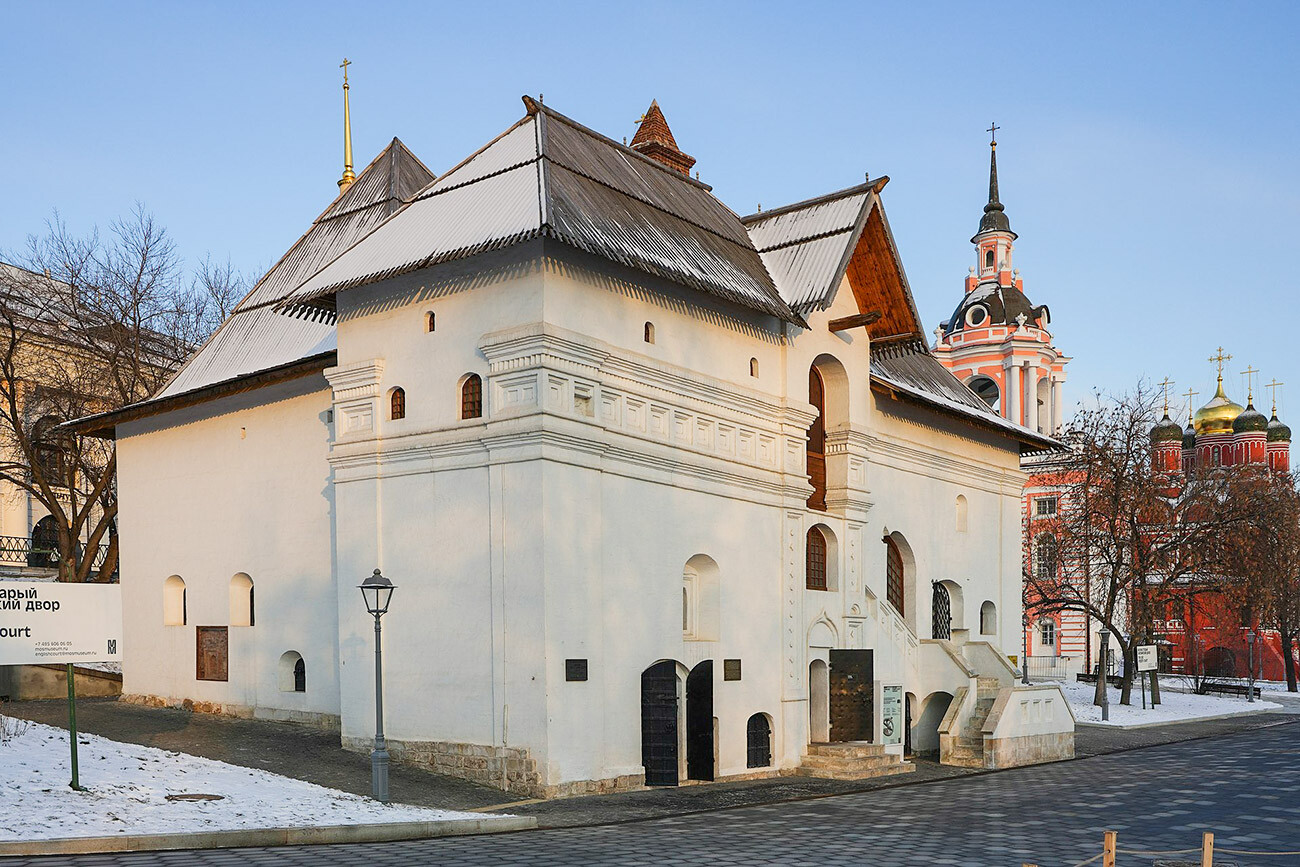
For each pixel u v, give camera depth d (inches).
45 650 687.1
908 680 1300.4
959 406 1462.8
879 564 1289.4
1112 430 1982.0
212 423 1228.5
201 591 1214.3
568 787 861.8
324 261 1331.2
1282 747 1416.1
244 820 657.6
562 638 869.8
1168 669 3174.2
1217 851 687.1
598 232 914.7
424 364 962.7
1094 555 2062.0
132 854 580.4
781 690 1081.4
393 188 1360.7
